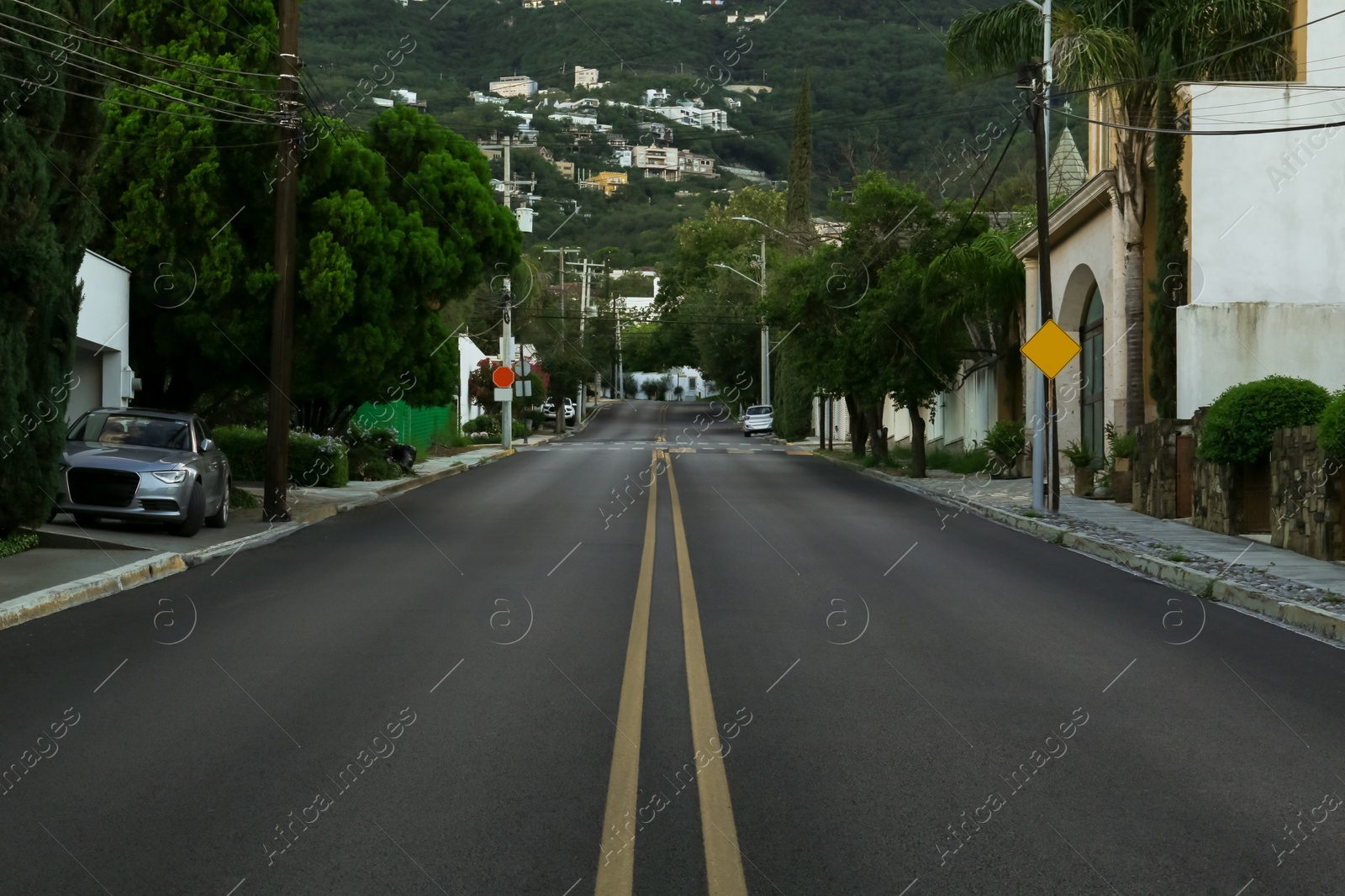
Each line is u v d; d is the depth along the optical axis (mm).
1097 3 27031
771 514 23562
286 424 21125
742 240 98688
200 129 22141
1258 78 26406
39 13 14930
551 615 11734
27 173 14688
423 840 5496
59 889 4930
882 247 39438
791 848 5426
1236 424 18953
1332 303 24609
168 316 23297
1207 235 24797
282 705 7992
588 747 7031
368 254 24141
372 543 18281
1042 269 24062
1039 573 15562
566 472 38438
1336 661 10102
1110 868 5215
